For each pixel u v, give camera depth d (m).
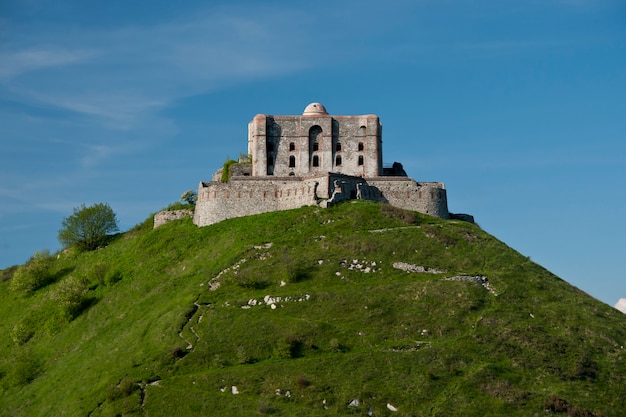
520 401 126.38
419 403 125.44
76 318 173.12
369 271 159.00
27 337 174.12
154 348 142.88
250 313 147.25
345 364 132.62
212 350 138.50
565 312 148.50
